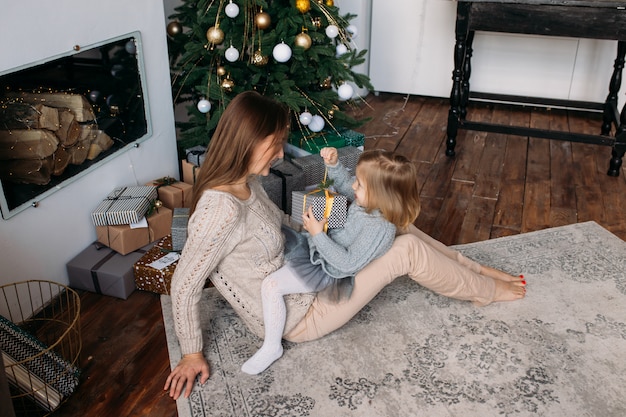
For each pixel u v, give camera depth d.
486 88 4.29
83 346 1.96
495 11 3.03
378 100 4.45
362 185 1.80
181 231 2.23
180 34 2.96
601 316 2.09
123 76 2.41
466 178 3.19
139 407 1.72
